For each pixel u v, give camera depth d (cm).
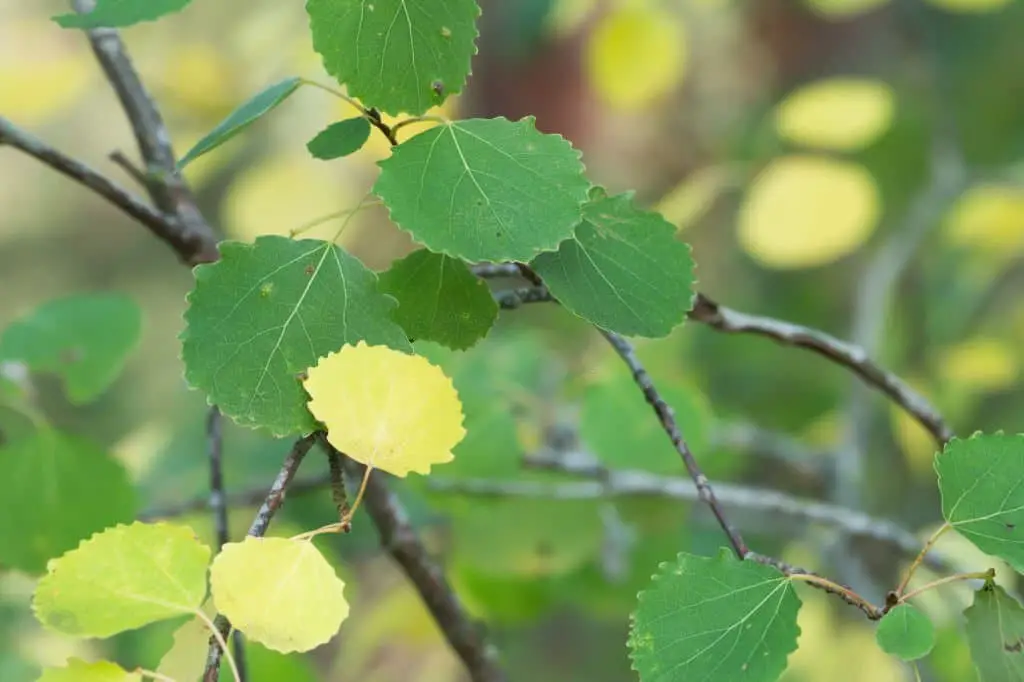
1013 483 118
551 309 263
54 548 139
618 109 258
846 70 283
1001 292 268
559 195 118
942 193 247
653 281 121
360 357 117
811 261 203
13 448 139
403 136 140
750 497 171
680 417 157
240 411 118
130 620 116
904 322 269
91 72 184
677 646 117
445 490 162
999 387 247
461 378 158
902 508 255
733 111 287
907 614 117
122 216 406
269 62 215
